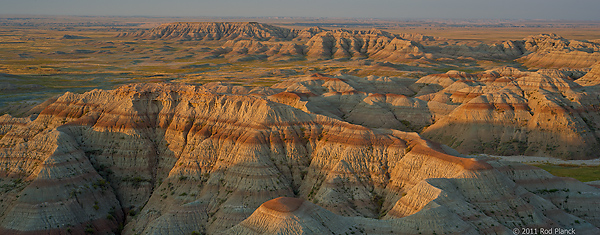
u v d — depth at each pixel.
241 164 82.75
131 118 96.50
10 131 103.25
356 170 81.62
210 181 83.06
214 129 93.44
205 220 76.00
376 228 61.22
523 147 125.44
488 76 183.25
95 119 99.06
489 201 66.94
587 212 72.62
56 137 87.81
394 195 76.69
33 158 85.88
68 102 106.19
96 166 90.06
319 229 58.47
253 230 60.25
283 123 90.56
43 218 73.56
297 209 60.34
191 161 87.75
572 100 134.88
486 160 78.75
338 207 75.94
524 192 71.31
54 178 78.75
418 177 75.75
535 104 134.00
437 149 80.19
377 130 87.75
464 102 159.50
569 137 123.25
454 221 60.19
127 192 87.06
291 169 85.81
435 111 150.75
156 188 87.75
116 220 81.00
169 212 75.81
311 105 135.88
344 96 163.50
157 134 97.00
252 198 78.06
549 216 69.00
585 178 95.88
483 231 61.00
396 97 156.25
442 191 65.62
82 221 76.19
